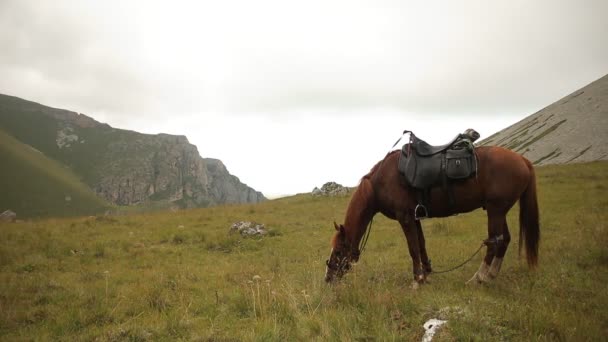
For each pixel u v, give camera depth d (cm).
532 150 8500
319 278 802
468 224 1395
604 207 1386
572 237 992
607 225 1012
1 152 19250
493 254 727
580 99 10144
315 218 1878
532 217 732
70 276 1017
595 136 7500
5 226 1805
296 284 779
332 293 663
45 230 1667
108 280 958
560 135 8481
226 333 551
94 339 584
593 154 6775
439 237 1264
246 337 515
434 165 724
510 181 707
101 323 662
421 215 758
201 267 1076
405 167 741
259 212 2162
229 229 1606
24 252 1279
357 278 750
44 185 19238
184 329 592
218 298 730
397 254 1074
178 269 1045
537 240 729
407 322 535
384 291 657
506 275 770
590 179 2064
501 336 472
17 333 629
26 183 18550
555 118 9794
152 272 1017
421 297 626
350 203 816
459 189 723
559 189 1880
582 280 692
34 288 894
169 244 1431
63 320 668
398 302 593
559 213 1390
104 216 2102
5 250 1277
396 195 763
